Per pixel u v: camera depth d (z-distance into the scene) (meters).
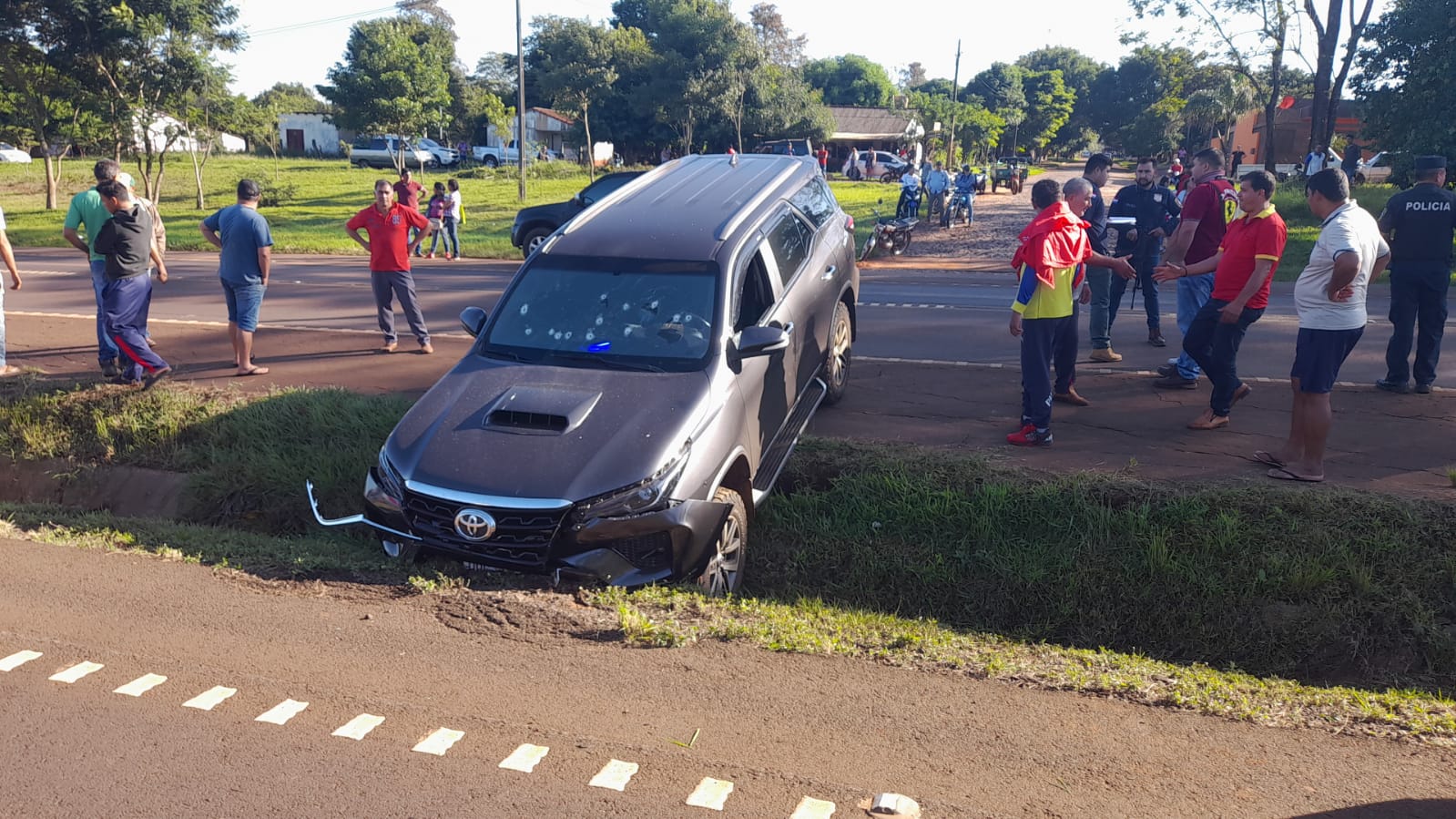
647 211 6.72
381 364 9.74
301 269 18.28
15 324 11.88
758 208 6.84
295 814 3.07
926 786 3.21
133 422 8.07
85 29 30.41
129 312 8.45
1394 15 25.72
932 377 8.93
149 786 3.22
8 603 4.67
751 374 5.81
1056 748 3.46
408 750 3.42
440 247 22.06
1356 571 5.34
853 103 95.00
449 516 4.85
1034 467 6.52
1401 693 4.22
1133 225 9.40
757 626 4.47
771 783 3.22
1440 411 7.49
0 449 8.08
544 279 6.18
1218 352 7.02
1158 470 6.44
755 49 55.38
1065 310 6.76
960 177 25.80
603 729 3.57
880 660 4.19
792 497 6.54
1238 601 5.43
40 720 3.64
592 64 56.56
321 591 4.82
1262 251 6.58
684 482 4.90
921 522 6.20
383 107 43.62
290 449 7.58
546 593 4.76
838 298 7.71
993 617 5.71
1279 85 36.84
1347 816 3.06
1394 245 7.72
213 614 4.55
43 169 51.78
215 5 32.12
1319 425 6.07
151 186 34.62
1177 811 3.09
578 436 5.00
